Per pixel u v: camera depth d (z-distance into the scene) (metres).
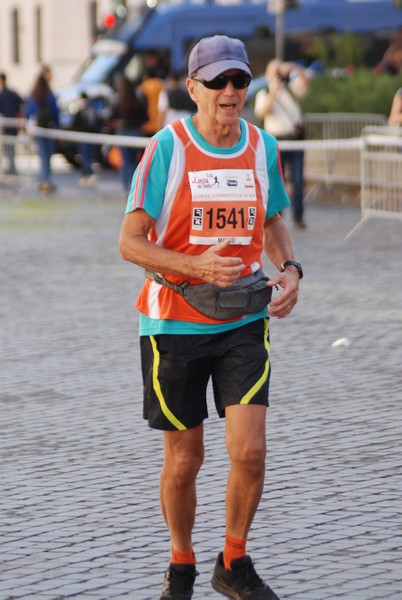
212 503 12.44
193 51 9.65
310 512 12.08
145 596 10.05
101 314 22.84
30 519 12.05
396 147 33.56
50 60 99.50
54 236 34.22
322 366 18.52
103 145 59.88
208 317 9.63
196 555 10.98
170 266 9.43
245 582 9.71
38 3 101.50
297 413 15.86
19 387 17.56
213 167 9.67
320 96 48.00
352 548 11.06
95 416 15.98
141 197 9.61
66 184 52.81
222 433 15.08
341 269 27.81
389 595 9.95
